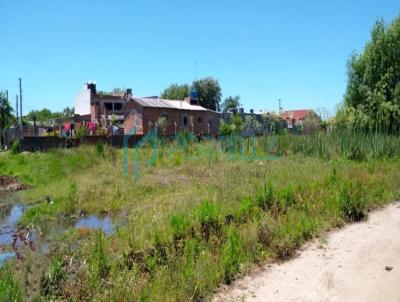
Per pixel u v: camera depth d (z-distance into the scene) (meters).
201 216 6.59
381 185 10.52
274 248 6.02
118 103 49.78
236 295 4.65
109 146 20.03
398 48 21.30
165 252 5.62
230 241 5.80
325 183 9.71
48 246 5.38
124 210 9.68
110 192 11.73
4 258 5.72
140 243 5.84
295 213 7.50
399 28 21.45
